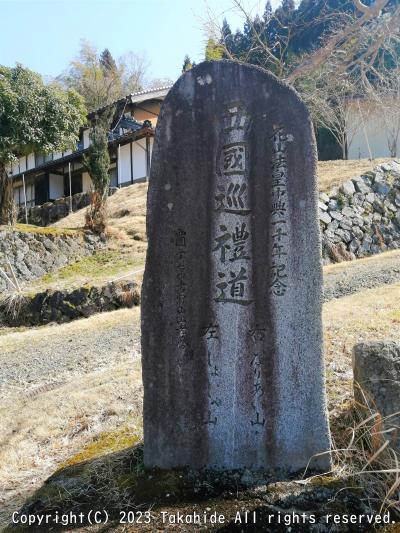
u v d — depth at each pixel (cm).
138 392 539
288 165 335
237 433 334
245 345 335
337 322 608
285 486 308
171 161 344
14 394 671
